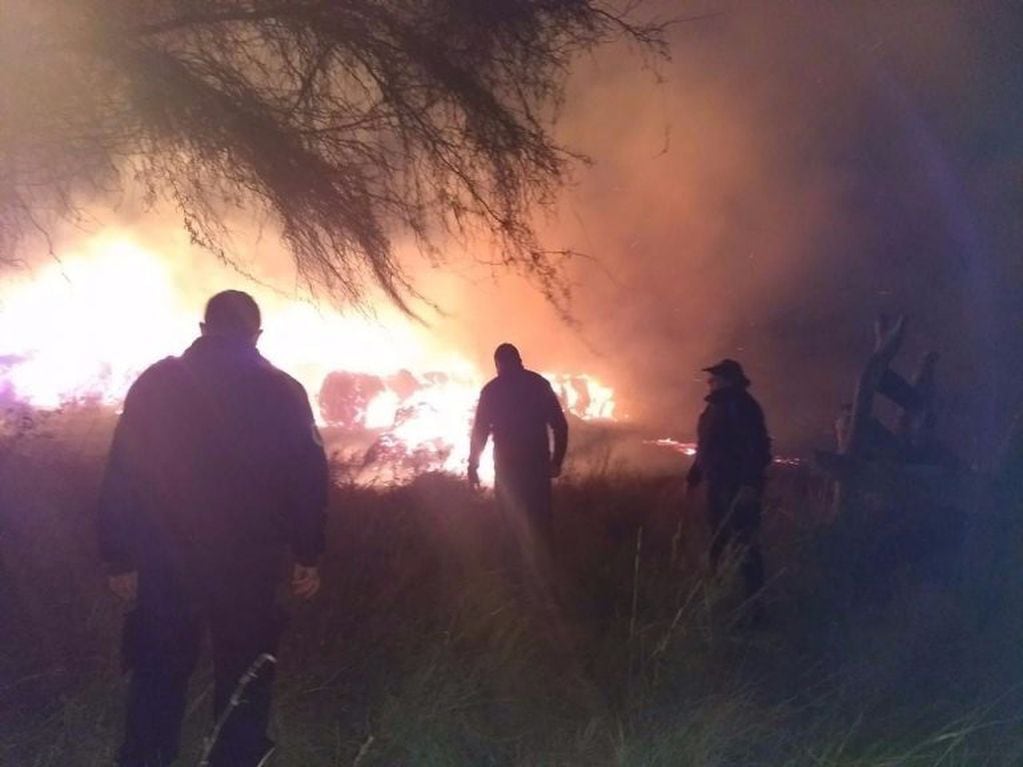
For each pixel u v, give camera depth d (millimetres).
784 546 7992
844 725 5055
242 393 4488
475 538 8164
